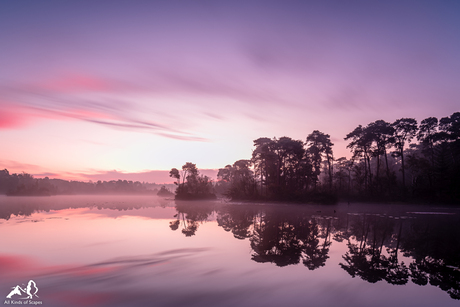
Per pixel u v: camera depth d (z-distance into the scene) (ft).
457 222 97.86
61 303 24.86
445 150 213.25
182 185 350.84
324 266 39.19
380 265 40.47
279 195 235.81
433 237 65.87
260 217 113.91
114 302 25.22
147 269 35.60
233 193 288.30
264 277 33.50
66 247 48.47
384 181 227.81
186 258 41.86
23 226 76.18
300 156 249.96
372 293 29.14
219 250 48.08
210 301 25.93
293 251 48.78
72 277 32.01
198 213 133.90
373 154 236.84
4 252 44.19
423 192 213.66
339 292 29.12
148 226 79.82
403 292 29.60
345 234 69.15
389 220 103.86
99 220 95.09
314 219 106.22
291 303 25.94
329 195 214.07
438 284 32.32
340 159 314.76
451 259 44.93
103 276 32.50
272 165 276.00
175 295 27.22
